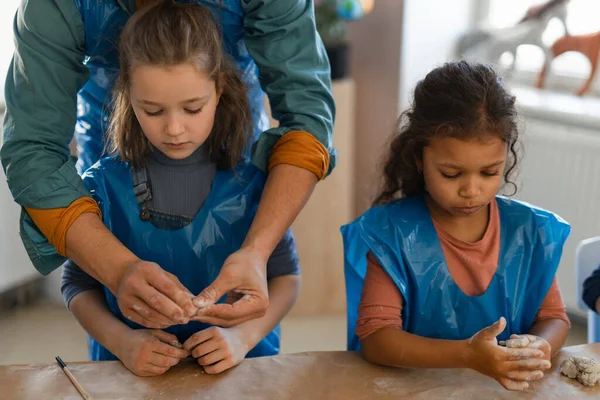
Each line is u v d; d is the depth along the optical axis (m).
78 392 1.02
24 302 2.77
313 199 2.66
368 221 1.21
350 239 1.21
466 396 1.03
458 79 1.14
